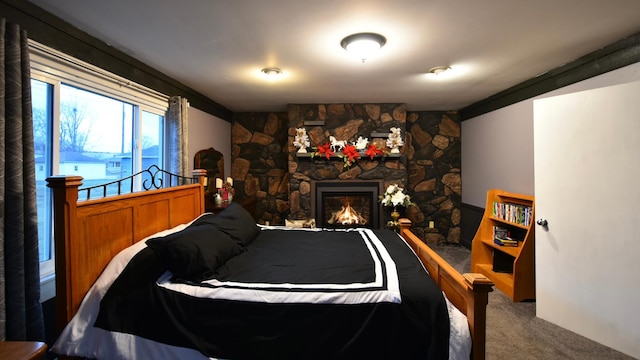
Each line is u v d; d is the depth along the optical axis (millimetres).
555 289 2309
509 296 2809
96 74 2066
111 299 1442
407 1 1594
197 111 3596
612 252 2006
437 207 4695
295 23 1838
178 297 1454
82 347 1392
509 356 1930
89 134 2158
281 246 2262
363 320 1380
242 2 1598
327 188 4129
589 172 2111
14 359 735
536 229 2434
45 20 1687
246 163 4758
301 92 3537
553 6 1657
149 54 2338
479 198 4145
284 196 4746
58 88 1831
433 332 1318
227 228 2160
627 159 1934
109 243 1622
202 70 2723
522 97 3211
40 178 1778
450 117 4652
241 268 1772
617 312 1981
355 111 4105
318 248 2201
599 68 2316
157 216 2061
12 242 1391
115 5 1627
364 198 4316
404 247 2160
